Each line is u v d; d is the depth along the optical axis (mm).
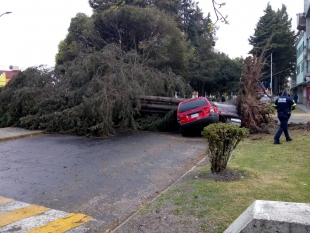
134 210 5180
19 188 6465
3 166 8383
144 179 6977
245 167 7051
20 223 4680
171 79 18406
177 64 26109
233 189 5570
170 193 5578
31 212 5141
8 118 16688
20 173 7645
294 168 6906
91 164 8508
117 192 6109
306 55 35500
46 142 12477
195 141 12359
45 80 16766
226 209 4676
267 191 5398
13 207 5383
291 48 45594
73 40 27906
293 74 51250
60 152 10312
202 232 4016
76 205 5449
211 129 6480
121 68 15414
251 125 12789
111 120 14312
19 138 13641
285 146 9523
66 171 7781
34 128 15648
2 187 6543
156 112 16750
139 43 23953
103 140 12922
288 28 46688
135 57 17578
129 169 7902
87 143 12164
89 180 6957
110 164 8477
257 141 10781
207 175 6523
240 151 9047
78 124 14242
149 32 24641
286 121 10070
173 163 8500
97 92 14500
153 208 4914
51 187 6500
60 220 4789
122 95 14445
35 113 16109
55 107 15594
